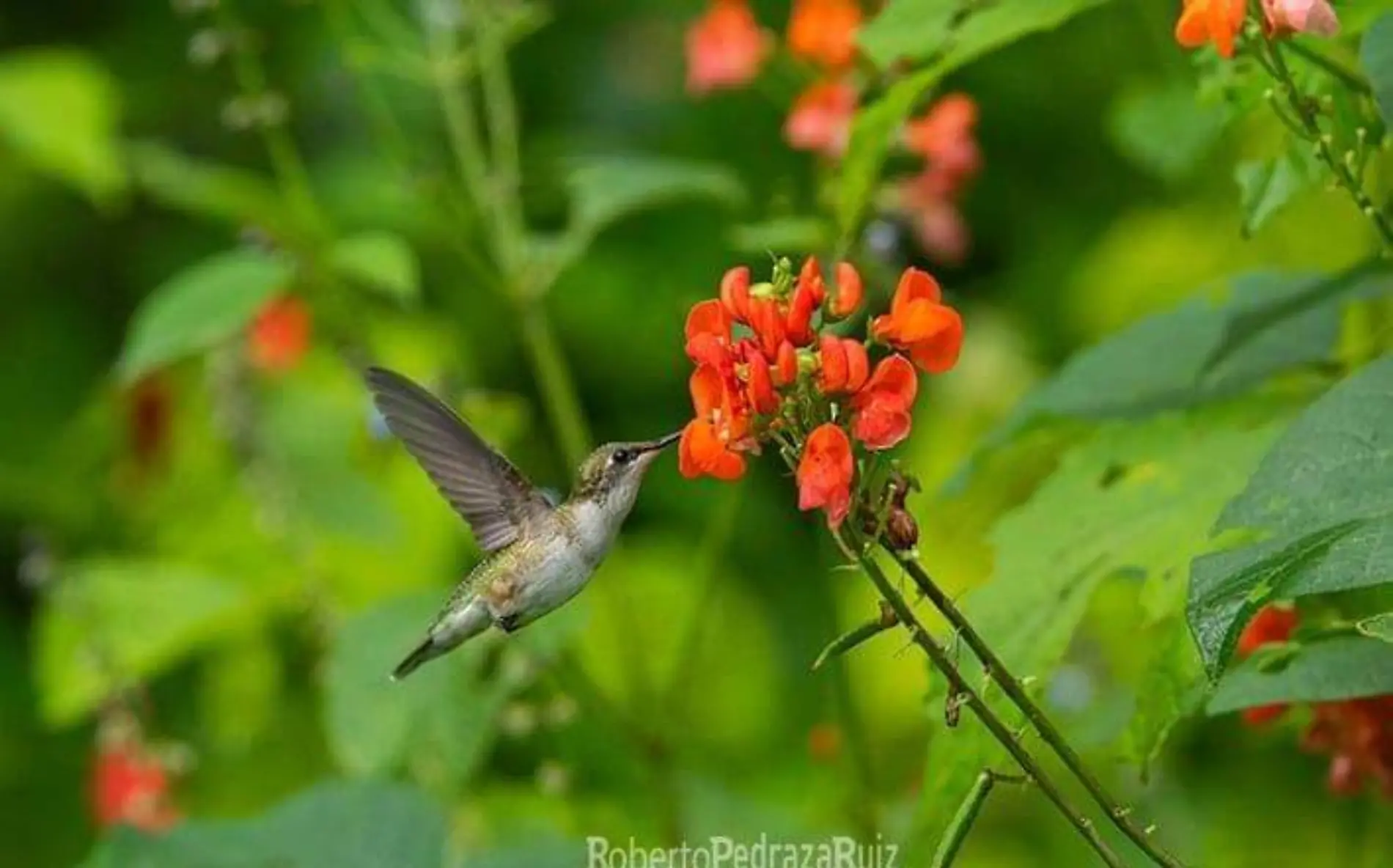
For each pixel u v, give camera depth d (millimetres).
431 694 9641
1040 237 15336
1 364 15930
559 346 15547
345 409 12945
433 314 15281
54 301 16188
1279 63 6414
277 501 12367
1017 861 11906
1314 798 10977
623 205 10211
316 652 12688
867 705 12891
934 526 12234
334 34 14078
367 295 14141
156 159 12000
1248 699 6500
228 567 13430
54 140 13758
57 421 15758
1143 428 7281
